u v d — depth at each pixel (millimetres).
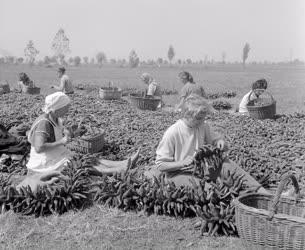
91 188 8047
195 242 6383
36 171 8219
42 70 82688
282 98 28109
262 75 73688
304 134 13562
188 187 7266
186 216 7188
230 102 25484
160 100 19281
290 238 5203
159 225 6918
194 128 7539
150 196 7320
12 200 7516
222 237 6508
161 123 15203
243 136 13094
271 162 10016
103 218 7180
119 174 7934
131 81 50125
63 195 7480
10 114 16031
